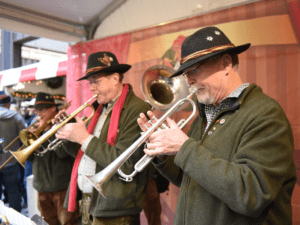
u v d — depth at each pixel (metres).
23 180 3.82
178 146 0.90
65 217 2.14
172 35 2.34
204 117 1.09
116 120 1.56
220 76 0.94
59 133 1.49
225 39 0.94
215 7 2.30
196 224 0.89
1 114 2.91
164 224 2.44
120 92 1.70
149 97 1.72
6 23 2.47
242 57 1.94
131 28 2.90
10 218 1.04
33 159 2.28
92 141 1.46
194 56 0.91
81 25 3.08
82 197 1.67
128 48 2.65
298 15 1.70
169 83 1.80
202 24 2.14
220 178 0.77
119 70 1.69
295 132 1.74
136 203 1.47
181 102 1.08
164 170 1.14
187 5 2.48
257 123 0.81
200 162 0.82
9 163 2.92
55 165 2.16
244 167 0.78
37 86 4.55
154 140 0.94
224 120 0.93
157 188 2.10
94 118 1.75
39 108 2.29
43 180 2.17
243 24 1.93
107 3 2.74
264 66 1.85
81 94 3.02
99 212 1.41
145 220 2.60
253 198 0.73
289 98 1.76
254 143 0.78
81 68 3.02
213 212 0.86
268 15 1.82
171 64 2.35
